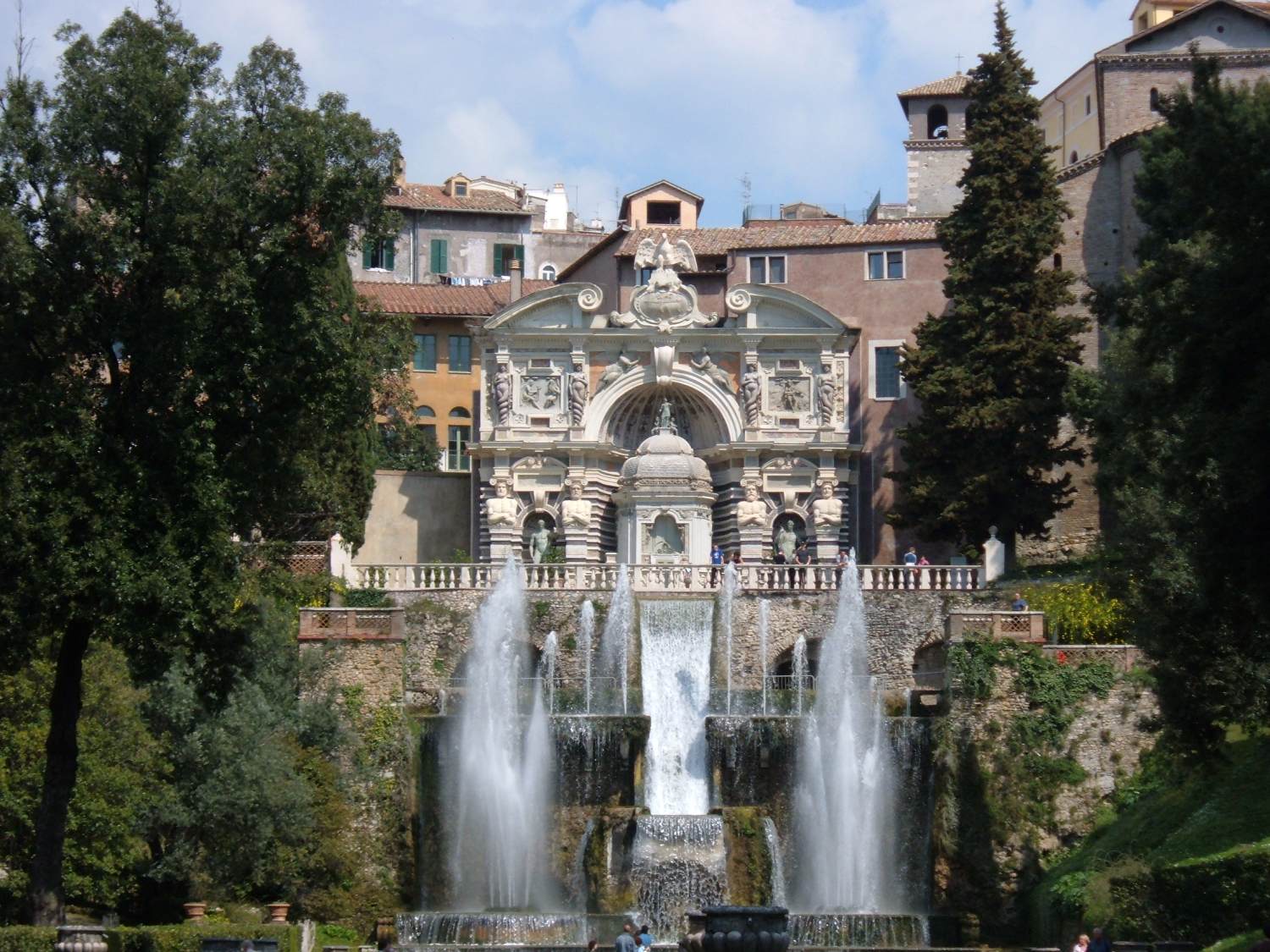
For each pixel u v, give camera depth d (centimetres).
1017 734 6275
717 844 6159
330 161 5084
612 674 7025
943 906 6109
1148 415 4881
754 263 8925
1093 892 5469
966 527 7706
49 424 4838
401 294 9738
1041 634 6369
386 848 6109
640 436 8512
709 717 6494
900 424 8631
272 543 5562
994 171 7962
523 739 6425
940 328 7962
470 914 5828
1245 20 9256
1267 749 5600
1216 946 4534
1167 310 4462
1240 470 4212
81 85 4903
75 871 5641
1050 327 7762
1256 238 4291
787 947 4062
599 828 6188
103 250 4853
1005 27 8094
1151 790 6100
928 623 7094
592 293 8362
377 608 6450
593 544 8262
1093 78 9862
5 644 4866
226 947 4406
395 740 6222
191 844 5759
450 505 8481
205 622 4953
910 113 10700
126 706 5784
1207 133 4388
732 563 7338
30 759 5656
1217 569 4409
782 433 8356
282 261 5059
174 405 4984
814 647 7162
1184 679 5044
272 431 5131
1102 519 8156
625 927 4619
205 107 5034
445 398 9600
